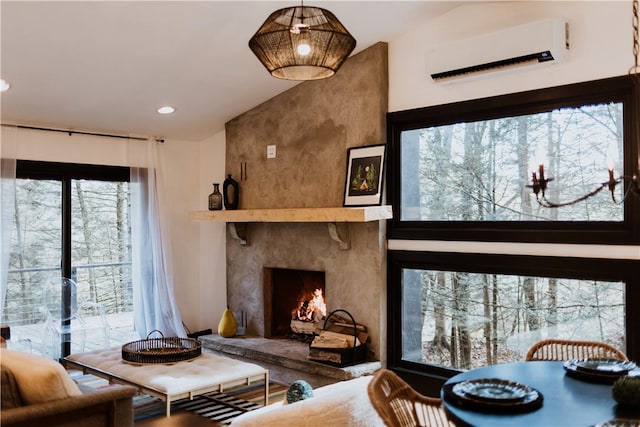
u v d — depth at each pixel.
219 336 5.84
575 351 3.05
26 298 5.36
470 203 4.49
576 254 3.88
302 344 5.47
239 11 3.98
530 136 4.17
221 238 6.41
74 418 2.74
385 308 4.89
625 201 3.68
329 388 2.80
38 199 5.46
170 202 6.36
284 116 5.61
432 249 4.64
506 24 4.17
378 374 2.43
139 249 5.95
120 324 5.98
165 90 5.12
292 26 2.84
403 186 4.89
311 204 5.38
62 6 3.63
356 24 4.47
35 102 4.91
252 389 4.80
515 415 1.98
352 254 5.04
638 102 3.43
